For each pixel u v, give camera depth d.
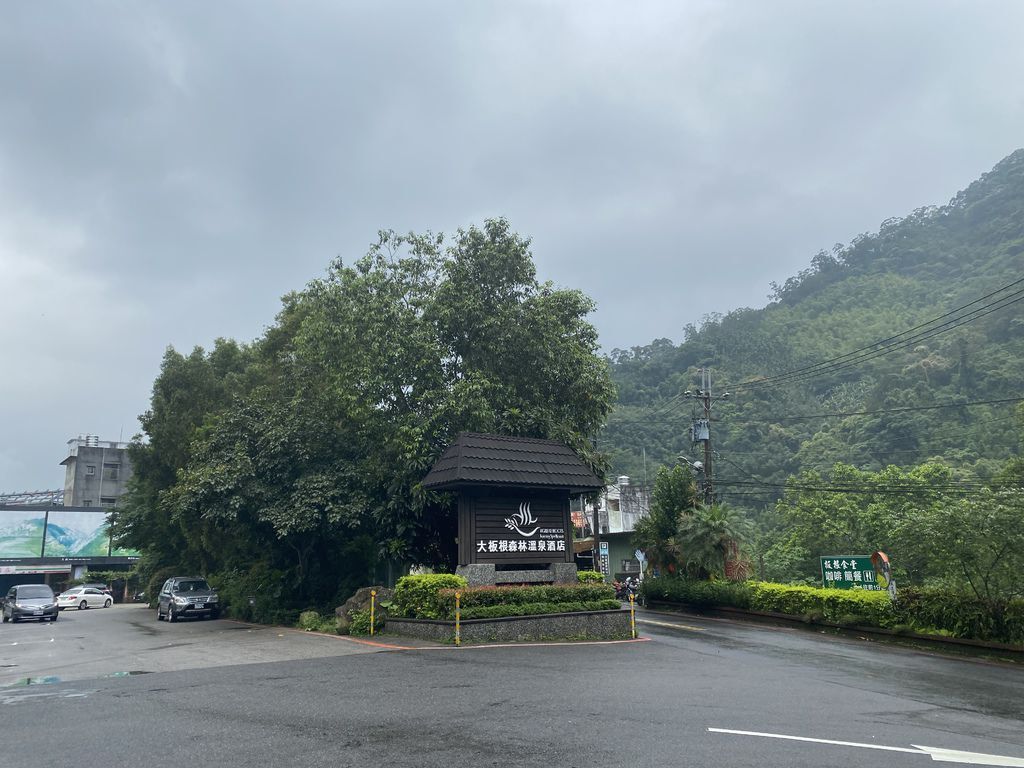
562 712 8.03
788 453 62.94
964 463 45.56
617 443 69.50
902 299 93.31
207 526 28.27
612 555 41.19
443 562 21.78
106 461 62.78
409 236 22.61
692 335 100.44
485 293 21.86
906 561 19.28
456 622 14.60
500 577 16.80
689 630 20.41
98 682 10.74
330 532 21.70
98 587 46.41
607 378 23.45
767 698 9.34
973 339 62.62
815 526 38.66
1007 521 15.83
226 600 27.92
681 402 72.19
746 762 6.14
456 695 9.02
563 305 22.42
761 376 79.25
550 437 21.12
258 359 31.22
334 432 22.33
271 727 7.38
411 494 19.69
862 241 117.81
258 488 21.66
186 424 30.98
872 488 35.44
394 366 20.39
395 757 6.26
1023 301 64.38
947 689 11.01
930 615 17.64
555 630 15.91
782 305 112.31
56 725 7.77
